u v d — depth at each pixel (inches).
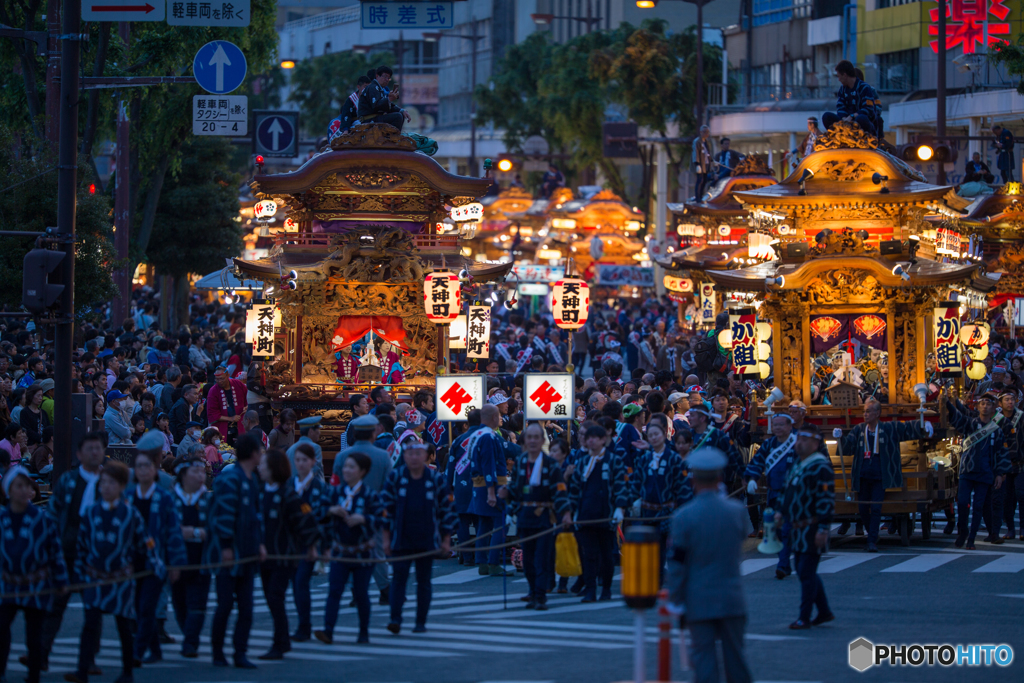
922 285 1110.4
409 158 1346.0
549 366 1950.1
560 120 4079.7
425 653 678.5
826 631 713.6
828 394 1094.4
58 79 1376.7
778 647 672.4
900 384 1124.5
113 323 2114.9
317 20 7504.9
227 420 1258.0
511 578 943.0
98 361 1507.1
